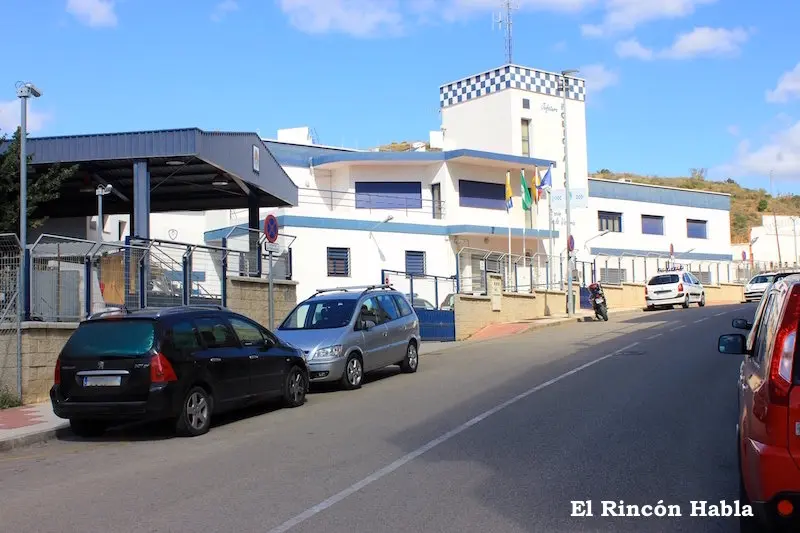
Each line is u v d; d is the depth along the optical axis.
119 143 19.19
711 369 14.82
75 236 29.86
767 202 97.44
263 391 12.18
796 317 5.14
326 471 7.98
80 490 7.68
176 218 38.59
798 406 4.95
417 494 6.96
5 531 6.29
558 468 7.77
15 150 19.14
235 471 8.20
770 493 4.97
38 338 13.33
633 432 9.38
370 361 15.42
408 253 34.47
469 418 10.74
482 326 28.89
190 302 17.09
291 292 21.55
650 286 37.94
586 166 43.03
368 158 35.25
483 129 41.16
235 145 21.55
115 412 10.29
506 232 36.25
